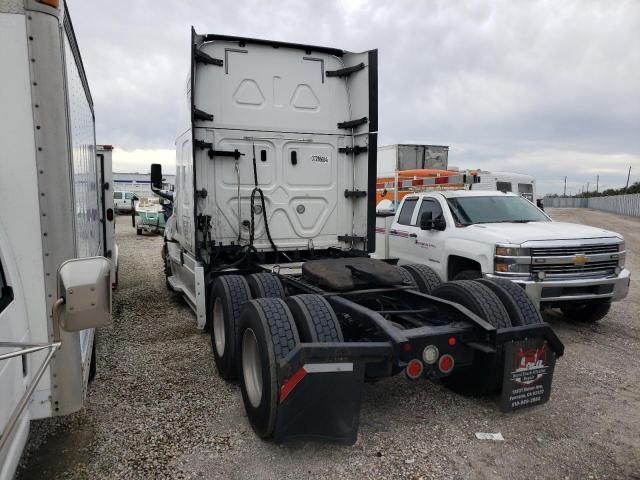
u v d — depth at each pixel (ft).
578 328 22.07
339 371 10.56
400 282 15.81
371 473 10.40
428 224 24.14
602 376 16.10
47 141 8.67
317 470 10.50
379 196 52.01
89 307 6.57
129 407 13.58
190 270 21.21
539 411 13.48
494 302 13.33
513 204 25.75
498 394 13.92
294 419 10.57
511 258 19.72
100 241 24.17
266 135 20.45
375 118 20.67
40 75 8.57
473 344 12.47
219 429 12.33
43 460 10.86
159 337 20.43
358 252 21.44
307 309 11.91
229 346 14.98
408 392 14.82
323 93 21.38
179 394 14.52
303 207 21.31
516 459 11.02
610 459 11.03
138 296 29.07
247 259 20.02
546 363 12.75
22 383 8.00
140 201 80.64
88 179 15.25
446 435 12.10
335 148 21.74
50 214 8.73
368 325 12.39
